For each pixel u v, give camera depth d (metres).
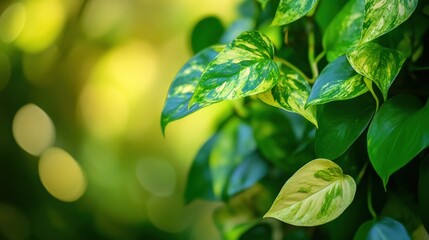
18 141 2.58
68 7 2.48
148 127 3.14
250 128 1.19
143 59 3.04
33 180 2.59
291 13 0.87
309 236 1.10
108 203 2.86
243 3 1.28
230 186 1.17
